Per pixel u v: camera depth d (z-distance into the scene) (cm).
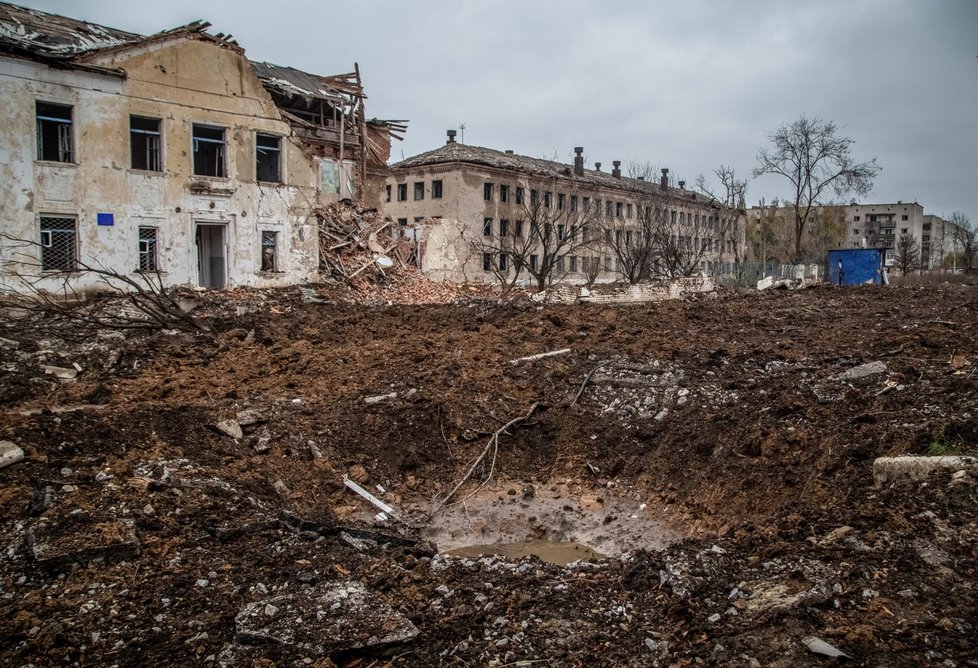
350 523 786
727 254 6081
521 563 594
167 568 542
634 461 925
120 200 2023
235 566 561
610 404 1047
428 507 861
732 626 456
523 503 869
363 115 3086
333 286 2478
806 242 6744
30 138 1844
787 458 777
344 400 1027
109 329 1443
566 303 2245
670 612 479
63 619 477
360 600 504
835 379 982
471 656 450
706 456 869
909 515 548
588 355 1242
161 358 1241
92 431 750
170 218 2136
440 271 3084
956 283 3738
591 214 4900
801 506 647
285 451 880
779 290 2792
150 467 704
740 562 540
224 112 2244
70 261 1956
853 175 4416
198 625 478
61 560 531
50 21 2100
